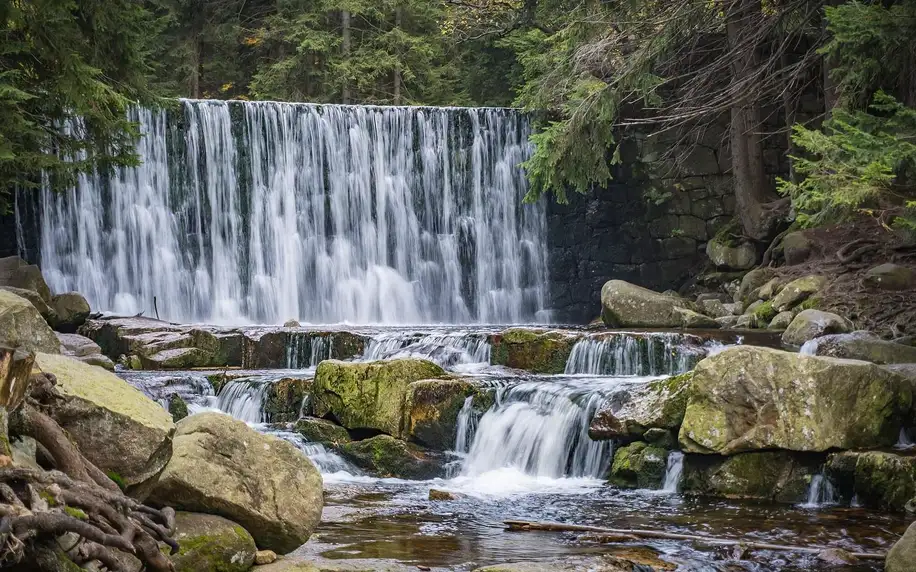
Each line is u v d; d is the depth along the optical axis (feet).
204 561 19.58
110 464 18.16
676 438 35.68
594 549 25.62
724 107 66.90
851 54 47.52
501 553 24.98
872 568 23.99
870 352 43.83
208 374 46.44
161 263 73.77
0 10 47.29
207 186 75.20
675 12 65.41
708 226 74.84
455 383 40.19
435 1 106.01
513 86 100.58
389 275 78.74
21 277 54.54
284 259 76.74
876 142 38.75
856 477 31.96
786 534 27.76
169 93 62.23
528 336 49.16
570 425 38.17
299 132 77.41
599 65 73.46
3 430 14.87
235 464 21.21
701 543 26.37
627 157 77.46
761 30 64.69
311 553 24.41
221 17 114.21
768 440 33.27
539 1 74.49
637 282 77.10
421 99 116.88
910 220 40.91
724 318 60.59
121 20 53.93
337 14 116.98
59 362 19.54
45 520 13.47
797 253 63.62
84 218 71.36
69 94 50.29
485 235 80.64
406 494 34.50
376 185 79.05
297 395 43.27
